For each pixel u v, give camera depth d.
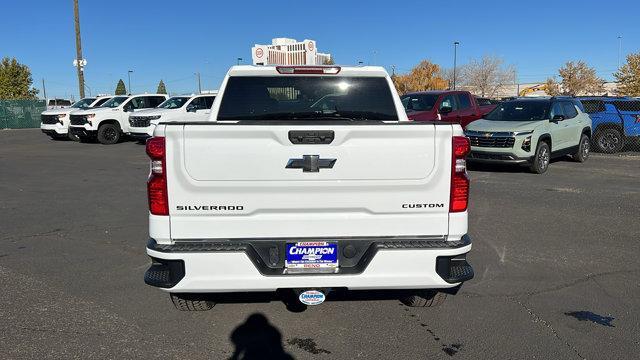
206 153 3.29
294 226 3.40
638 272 5.18
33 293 4.61
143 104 21.58
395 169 3.38
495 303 4.40
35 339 3.72
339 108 4.62
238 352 3.57
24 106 36.41
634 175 11.78
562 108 13.26
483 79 75.81
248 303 4.38
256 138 3.30
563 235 6.58
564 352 3.55
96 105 23.59
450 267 3.49
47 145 20.28
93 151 17.80
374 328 3.94
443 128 3.38
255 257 3.38
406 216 3.45
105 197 9.19
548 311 4.23
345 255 3.46
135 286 4.79
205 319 4.08
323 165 3.34
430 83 72.25
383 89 4.64
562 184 10.49
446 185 3.43
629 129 16.22
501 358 3.48
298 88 4.59
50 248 6.02
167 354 3.53
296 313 4.20
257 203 3.36
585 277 5.04
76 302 4.41
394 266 3.41
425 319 4.09
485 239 6.38
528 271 5.20
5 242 6.27
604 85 73.06
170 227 3.36
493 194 9.35
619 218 7.50
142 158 15.59
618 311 4.23
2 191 9.80
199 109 19.33
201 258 3.31
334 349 3.62
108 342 3.69
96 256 5.72
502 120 12.59
